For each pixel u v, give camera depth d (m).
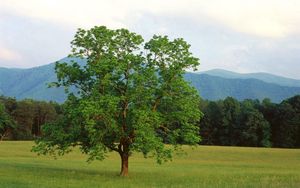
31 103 157.38
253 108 135.12
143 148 38.22
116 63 38.25
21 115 154.00
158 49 39.97
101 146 37.97
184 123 40.72
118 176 41.75
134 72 39.31
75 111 38.00
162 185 34.97
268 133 132.38
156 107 41.41
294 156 88.62
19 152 87.69
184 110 40.28
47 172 44.72
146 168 57.88
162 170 54.75
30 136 151.38
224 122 136.88
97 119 38.09
